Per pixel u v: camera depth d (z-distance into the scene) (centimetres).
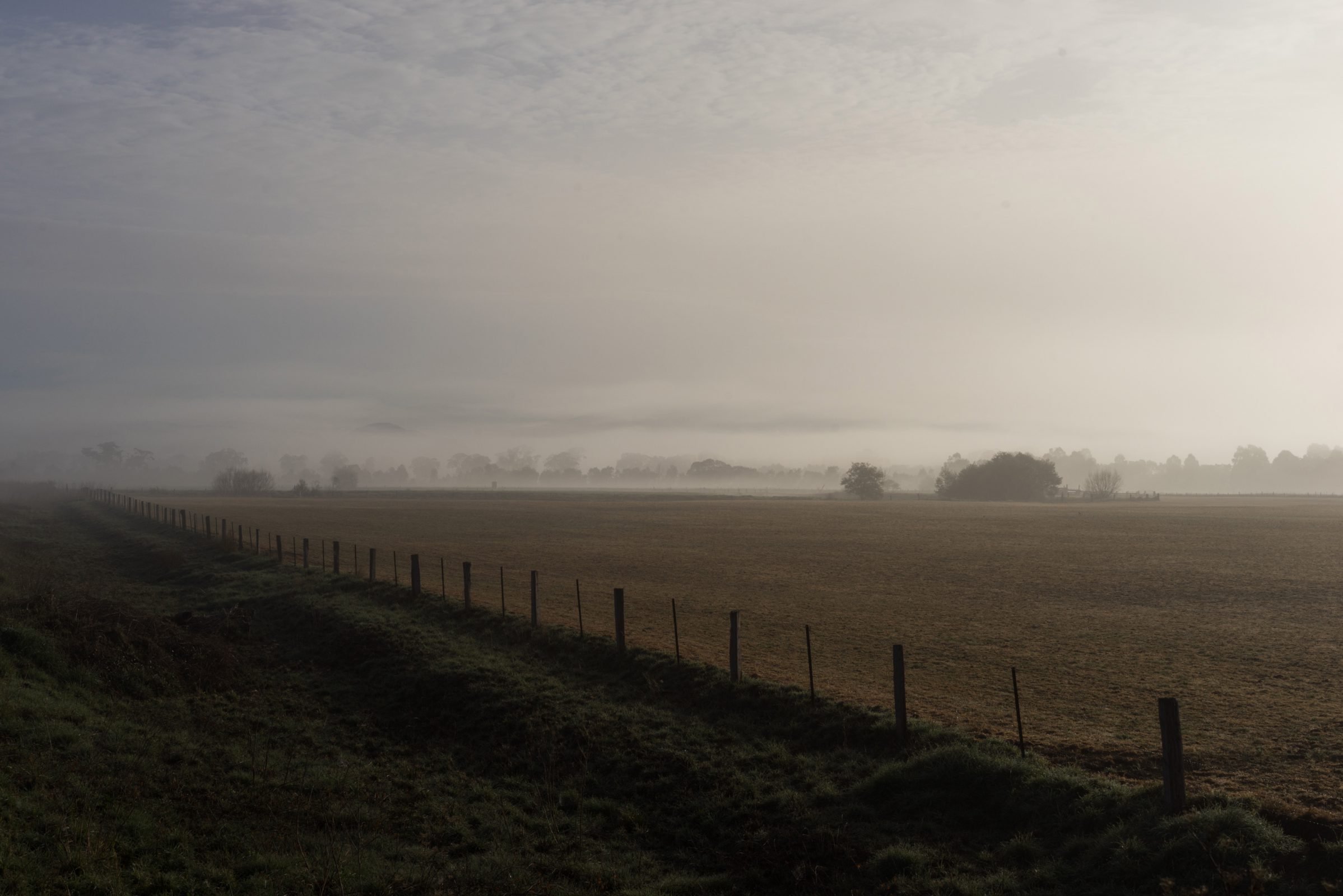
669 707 1820
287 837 1265
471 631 2534
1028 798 1253
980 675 2072
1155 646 2450
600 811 1410
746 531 7619
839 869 1161
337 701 2053
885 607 3170
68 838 1150
